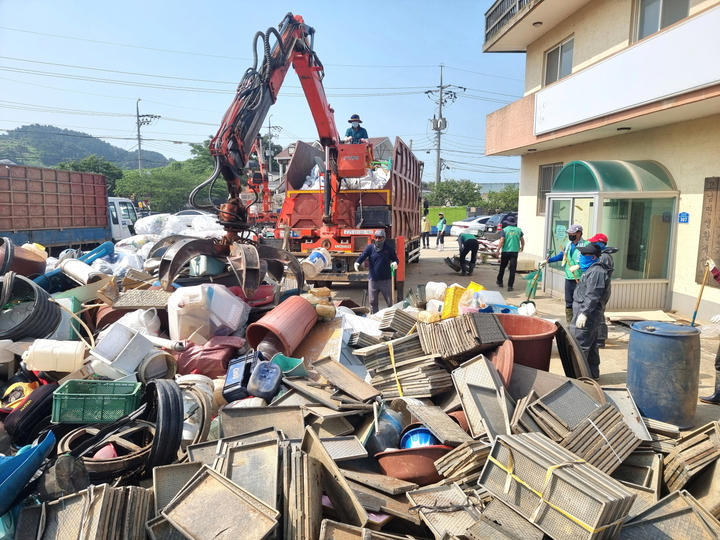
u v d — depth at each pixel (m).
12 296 5.99
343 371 4.94
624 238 9.50
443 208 38.59
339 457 3.57
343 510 3.14
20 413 4.25
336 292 11.96
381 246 8.70
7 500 3.13
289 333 5.68
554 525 2.81
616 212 9.41
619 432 3.74
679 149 9.13
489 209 46.94
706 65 7.13
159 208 50.34
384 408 4.38
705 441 3.65
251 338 6.00
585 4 11.41
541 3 11.32
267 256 7.46
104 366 4.75
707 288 8.58
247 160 7.25
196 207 6.80
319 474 3.25
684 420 4.70
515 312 6.89
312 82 9.25
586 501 2.71
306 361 5.95
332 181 10.80
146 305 6.21
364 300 10.09
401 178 12.61
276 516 2.81
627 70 8.70
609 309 9.43
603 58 9.89
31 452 3.27
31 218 13.19
